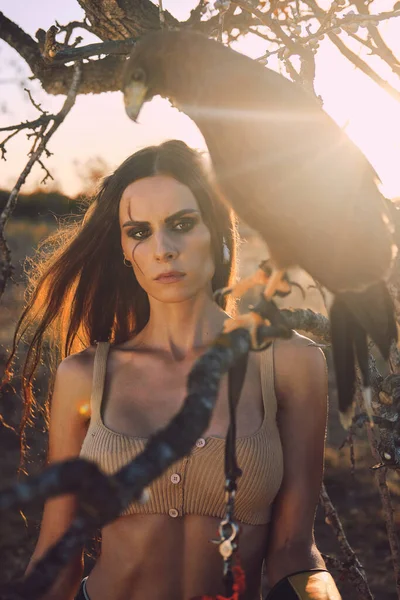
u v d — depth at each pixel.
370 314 1.96
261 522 2.20
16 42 3.14
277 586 2.11
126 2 3.04
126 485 0.96
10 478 5.83
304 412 2.32
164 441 1.06
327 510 2.99
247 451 2.13
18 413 7.03
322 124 2.28
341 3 2.65
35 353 2.79
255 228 2.27
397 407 2.38
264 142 2.28
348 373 1.93
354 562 2.97
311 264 2.07
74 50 2.65
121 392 2.34
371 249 2.02
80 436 2.42
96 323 2.71
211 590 2.14
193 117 2.42
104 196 2.56
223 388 2.24
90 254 2.64
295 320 1.96
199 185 2.38
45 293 2.73
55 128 2.51
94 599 2.21
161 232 2.32
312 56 2.71
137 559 2.15
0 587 0.98
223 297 2.66
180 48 2.35
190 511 2.13
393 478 6.08
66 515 2.31
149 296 2.46
